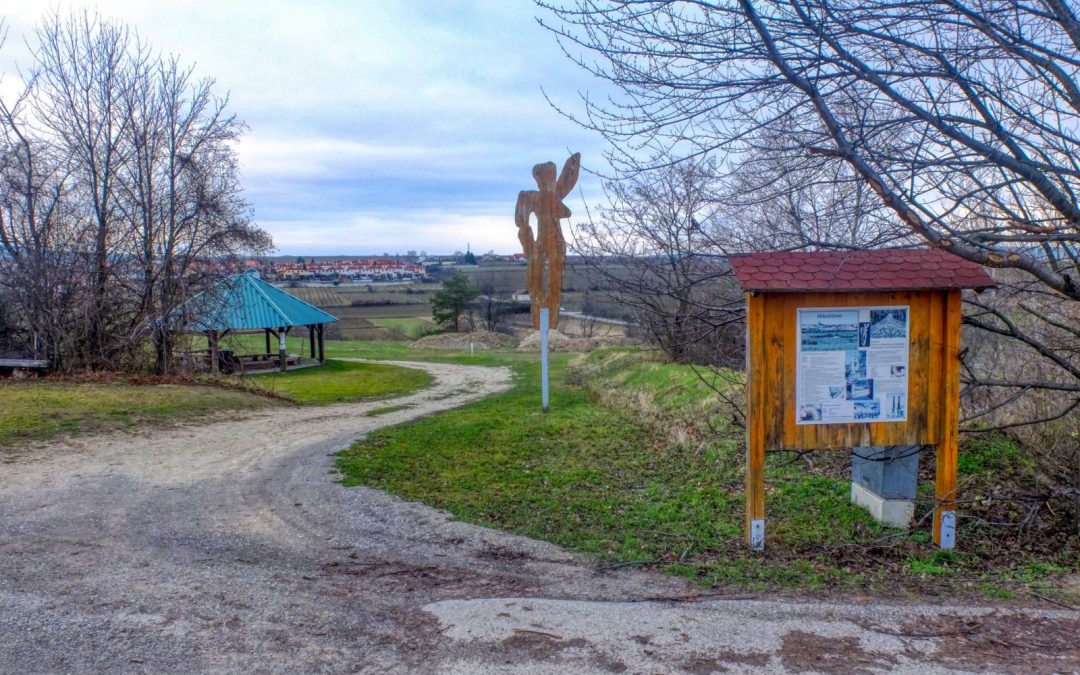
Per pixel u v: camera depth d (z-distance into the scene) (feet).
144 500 25.59
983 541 20.20
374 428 45.01
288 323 110.11
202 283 72.23
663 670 12.64
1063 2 17.03
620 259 27.61
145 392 54.13
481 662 12.93
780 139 19.13
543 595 16.39
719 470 29.55
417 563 18.94
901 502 21.71
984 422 27.66
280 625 14.46
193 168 71.97
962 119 17.62
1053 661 12.88
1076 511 21.02
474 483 28.99
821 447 19.38
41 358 63.52
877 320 19.17
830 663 12.86
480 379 94.53
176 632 14.06
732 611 15.23
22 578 17.06
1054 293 21.62
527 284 52.65
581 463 32.94
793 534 21.29
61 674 12.37
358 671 12.62
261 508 24.72
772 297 19.04
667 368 56.39
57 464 31.78
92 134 68.28
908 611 15.15
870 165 17.65
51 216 64.85
